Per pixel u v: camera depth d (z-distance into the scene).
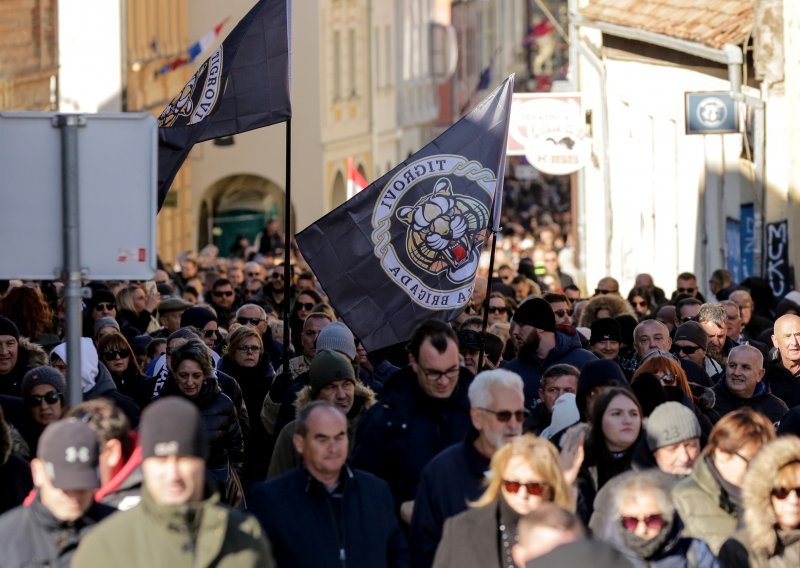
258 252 63.66
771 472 11.12
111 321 21.66
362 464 13.23
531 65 103.06
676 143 40.69
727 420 12.09
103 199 12.23
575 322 26.70
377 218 15.54
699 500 12.10
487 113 15.71
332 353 14.46
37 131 12.19
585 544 8.76
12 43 58.59
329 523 11.73
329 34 81.56
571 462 12.39
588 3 38.78
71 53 61.44
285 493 11.75
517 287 31.56
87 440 9.93
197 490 9.66
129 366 19.27
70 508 10.04
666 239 41.53
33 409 15.27
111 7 61.59
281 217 81.56
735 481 12.02
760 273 32.50
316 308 21.64
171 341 18.56
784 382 19.48
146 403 18.47
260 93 17.89
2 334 18.02
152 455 9.52
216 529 9.71
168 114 18.12
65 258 12.17
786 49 31.55
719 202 39.41
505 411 12.06
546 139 37.12
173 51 72.94
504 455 11.08
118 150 12.26
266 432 17.97
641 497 10.86
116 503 11.30
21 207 12.17
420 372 13.28
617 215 42.88
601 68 41.16
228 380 17.62
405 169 15.58
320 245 15.51
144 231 12.27
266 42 17.94
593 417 12.67
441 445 13.23
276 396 17.59
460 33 108.00
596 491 12.67
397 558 11.95
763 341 23.47
